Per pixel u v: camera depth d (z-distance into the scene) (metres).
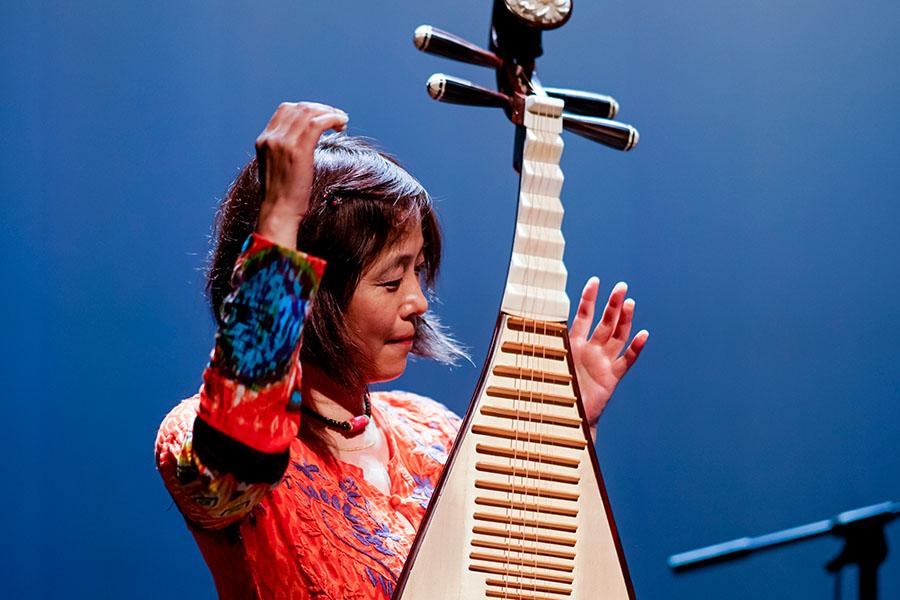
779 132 5.92
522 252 2.33
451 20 5.61
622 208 5.94
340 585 2.34
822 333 5.97
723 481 6.00
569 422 2.29
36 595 5.53
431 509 2.21
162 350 5.53
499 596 2.19
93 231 5.44
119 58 5.36
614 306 2.69
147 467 5.59
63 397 5.50
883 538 3.52
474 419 2.25
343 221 2.46
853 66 5.89
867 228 5.95
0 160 5.33
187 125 5.44
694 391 6.00
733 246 5.97
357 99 5.60
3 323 5.44
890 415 5.96
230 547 2.33
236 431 2.02
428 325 2.84
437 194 5.74
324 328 2.49
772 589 5.95
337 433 2.62
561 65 5.84
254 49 5.47
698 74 5.89
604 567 2.24
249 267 2.03
